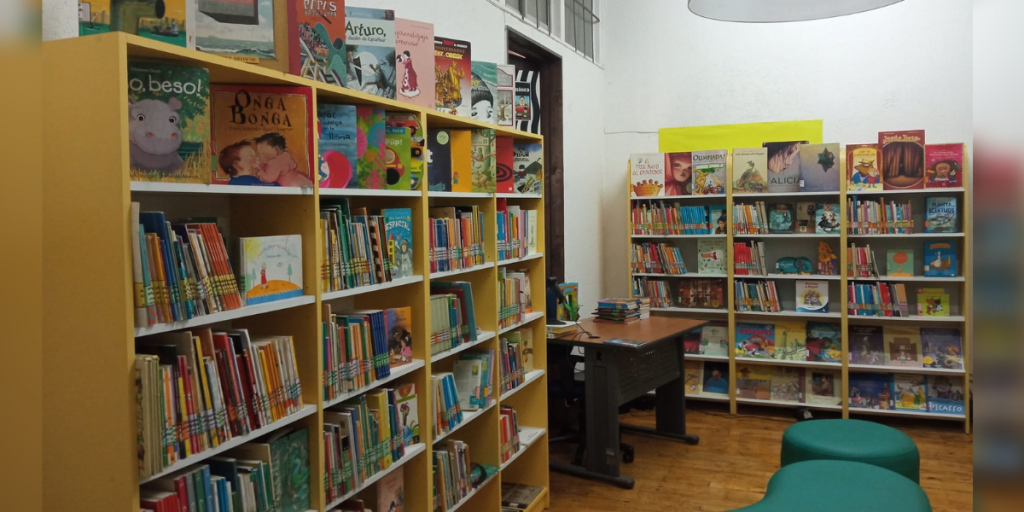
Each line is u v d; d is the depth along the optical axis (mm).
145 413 1527
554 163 5254
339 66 2215
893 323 5402
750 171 5328
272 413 1916
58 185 1557
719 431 5039
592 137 5934
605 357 4062
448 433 2885
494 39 4270
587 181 5824
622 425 5020
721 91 5824
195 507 1680
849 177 5121
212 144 1875
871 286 5145
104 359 1531
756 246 5383
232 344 1784
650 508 3709
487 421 3291
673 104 5977
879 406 5156
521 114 4660
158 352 1632
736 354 5500
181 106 1655
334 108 2277
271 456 1945
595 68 5992
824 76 5547
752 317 5676
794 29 5613
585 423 4449
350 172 2316
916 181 4965
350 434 2268
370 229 2428
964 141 5211
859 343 5246
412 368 2635
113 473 1531
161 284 1584
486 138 3152
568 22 5496
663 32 5984
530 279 3805
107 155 1510
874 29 5414
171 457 1590
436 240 2838
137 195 1949
